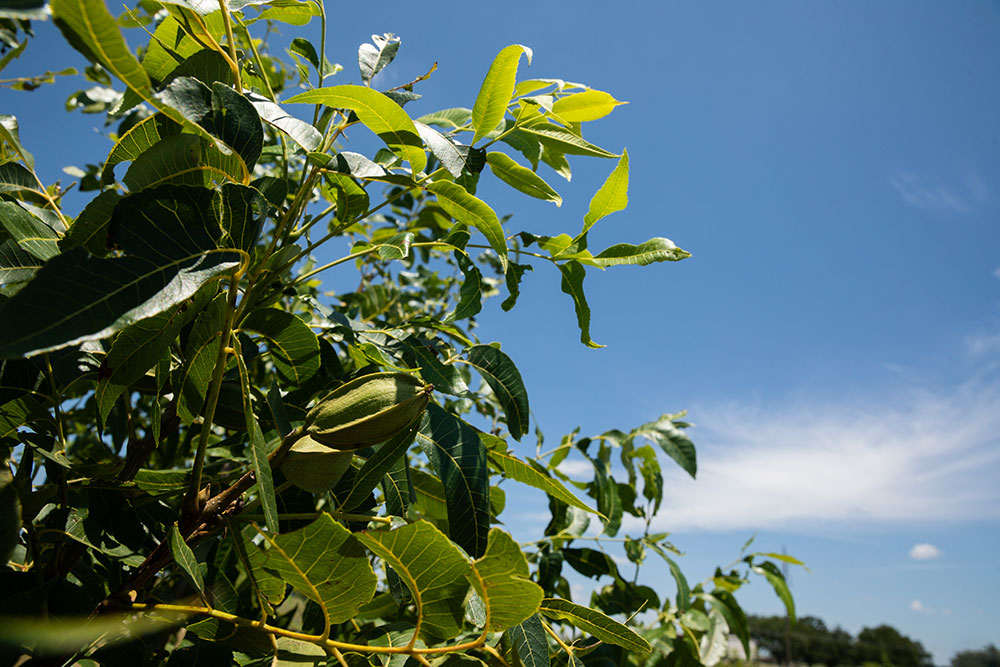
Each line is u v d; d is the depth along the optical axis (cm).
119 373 101
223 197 90
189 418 112
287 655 106
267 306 135
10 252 105
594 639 194
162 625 103
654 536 275
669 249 163
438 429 133
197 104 93
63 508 111
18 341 66
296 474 107
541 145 169
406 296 341
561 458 248
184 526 106
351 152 118
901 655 5381
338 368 148
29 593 93
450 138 143
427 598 94
